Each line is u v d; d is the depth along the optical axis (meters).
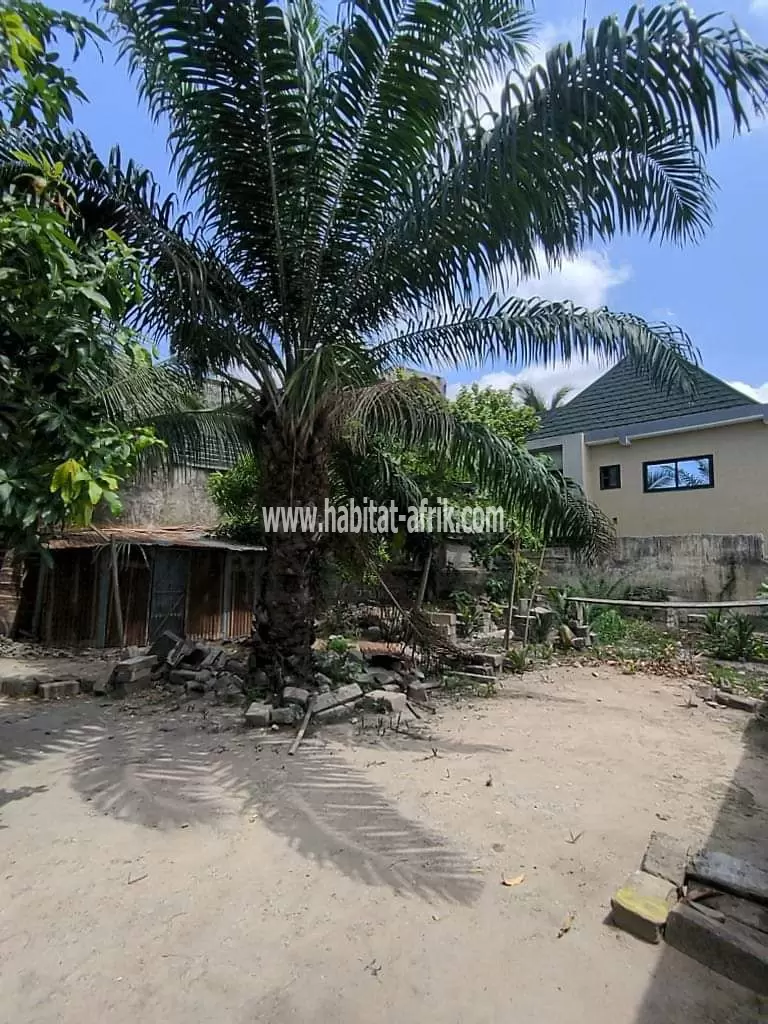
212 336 5.36
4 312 2.77
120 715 5.15
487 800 3.35
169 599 9.99
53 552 9.15
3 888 2.46
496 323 5.45
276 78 4.15
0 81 3.25
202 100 4.29
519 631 9.35
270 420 5.75
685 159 4.25
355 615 9.21
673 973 1.99
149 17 3.89
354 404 4.82
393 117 4.27
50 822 3.07
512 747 4.35
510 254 4.38
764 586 9.10
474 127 3.51
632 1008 1.84
